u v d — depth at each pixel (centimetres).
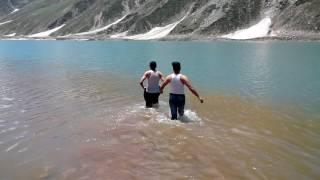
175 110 1433
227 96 1906
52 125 1355
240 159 999
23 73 3084
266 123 1367
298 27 13562
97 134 1236
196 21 16050
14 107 1681
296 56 4778
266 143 1132
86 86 2298
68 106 1689
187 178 882
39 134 1243
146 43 11075
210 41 12719
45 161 995
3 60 4731
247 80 2500
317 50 6147
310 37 12600
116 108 1633
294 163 969
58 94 2019
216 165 959
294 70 3083
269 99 1823
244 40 13038
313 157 1012
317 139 1170
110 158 1013
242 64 3659
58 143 1144
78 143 1143
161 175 902
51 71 3209
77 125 1352
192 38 14512
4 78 2750
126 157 1020
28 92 2092
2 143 1150
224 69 3186
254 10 15575
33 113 1553
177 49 6806
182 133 1241
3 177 895
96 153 1052
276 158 1005
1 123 1389
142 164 970
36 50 7638
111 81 2516
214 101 1777
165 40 14662
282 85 2269
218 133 1239
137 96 1936
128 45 9400
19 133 1256
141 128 1304
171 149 1083
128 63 3897
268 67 3350
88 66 3625
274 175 894
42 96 1958
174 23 17775
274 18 14725
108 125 1347
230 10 15700
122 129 1293
